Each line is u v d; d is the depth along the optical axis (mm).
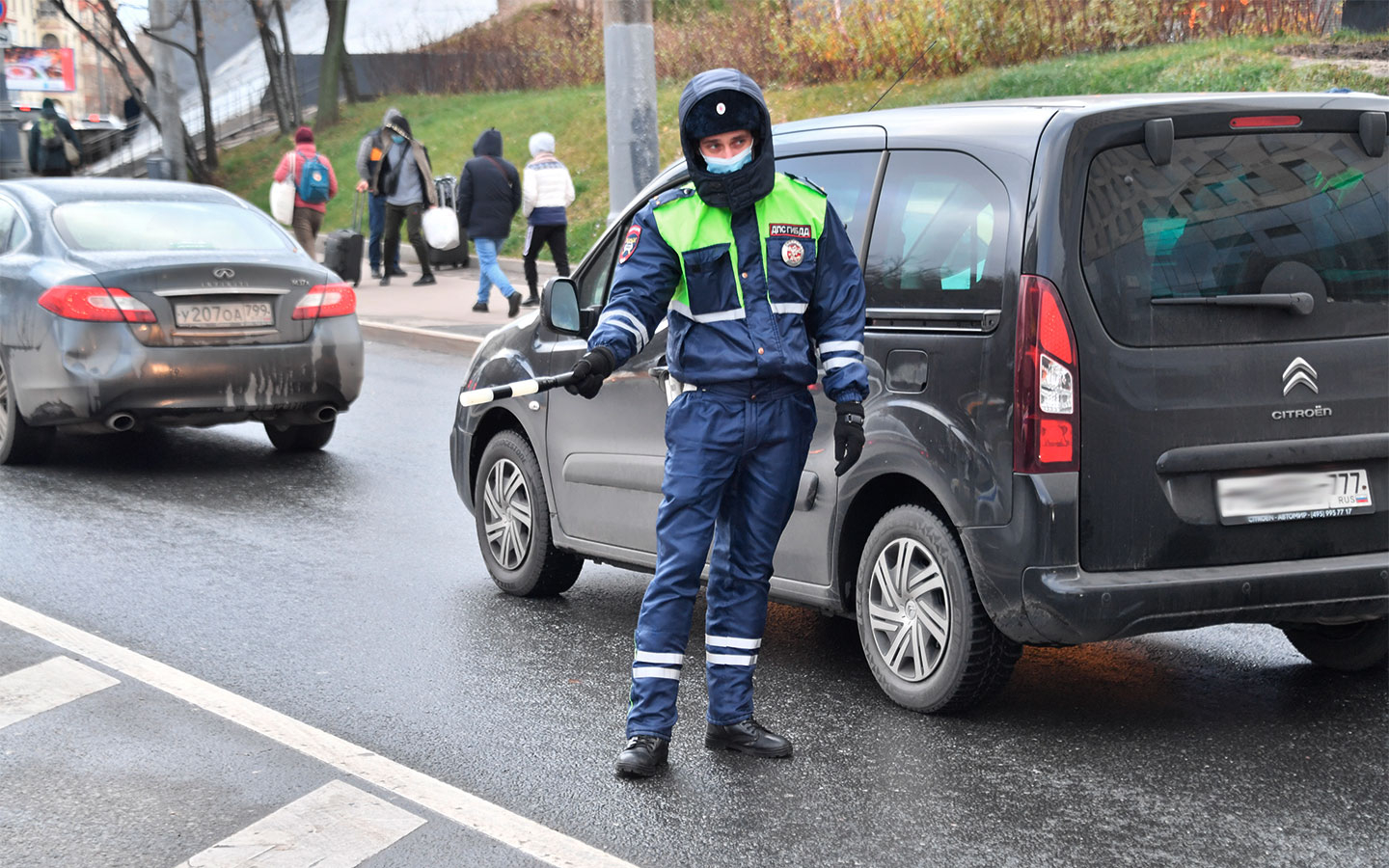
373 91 30234
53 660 5418
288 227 18141
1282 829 3998
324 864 3811
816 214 4383
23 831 4008
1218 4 16781
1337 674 5340
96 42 29328
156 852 3889
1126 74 16359
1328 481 4664
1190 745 4637
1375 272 4727
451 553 7215
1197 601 4477
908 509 4852
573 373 4281
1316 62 15367
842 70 19594
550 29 27453
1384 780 4344
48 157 24422
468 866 3799
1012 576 4473
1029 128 4590
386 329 14648
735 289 4344
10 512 7844
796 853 3875
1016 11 17828
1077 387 4426
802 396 4473
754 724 4629
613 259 6086
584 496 6066
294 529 7613
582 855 3855
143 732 4742
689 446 4414
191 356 8711
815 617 6191
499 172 15422
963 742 4668
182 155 23125
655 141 12898
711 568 4613
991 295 4551
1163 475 4500
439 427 10492
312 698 5105
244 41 37688
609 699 5133
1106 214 4480
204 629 5883
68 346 8586
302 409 9188
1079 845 3910
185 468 9180
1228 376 4547
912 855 3854
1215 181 4590
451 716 4945
